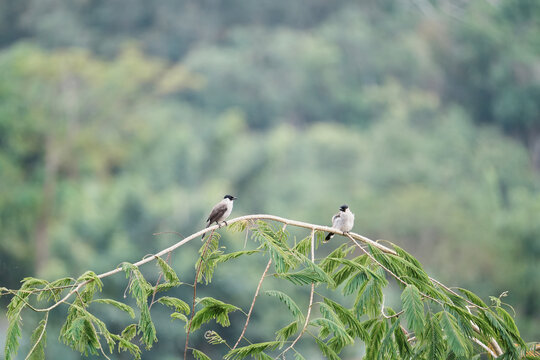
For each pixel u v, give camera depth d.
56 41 66.88
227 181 45.62
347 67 67.19
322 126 55.88
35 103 49.62
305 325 6.75
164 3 68.50
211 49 63.41
